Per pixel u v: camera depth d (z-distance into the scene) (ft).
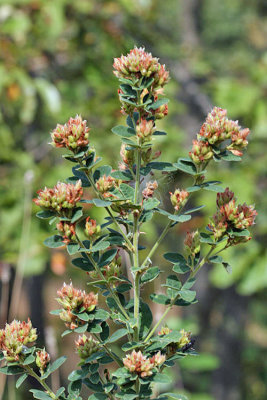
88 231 4.80
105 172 5.01
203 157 4.90
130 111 4.85
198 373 29.09
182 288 5.10
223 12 56.80
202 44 37.60
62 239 4.78
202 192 15.42
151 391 4.83
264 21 48.88
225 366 30.73
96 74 17.71
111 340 4.74
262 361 32.19
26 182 13.24
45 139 16.76
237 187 15.39
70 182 4.97
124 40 18.54
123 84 4.81
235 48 54.60
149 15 20.31
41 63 16.69
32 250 13.53
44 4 16.26
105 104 16.98
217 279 14.01
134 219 4.92
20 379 4.97
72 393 5.10
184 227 14.08
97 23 18.15
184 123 21.43
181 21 37.29
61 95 17.46
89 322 4.86
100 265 5.00
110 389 4.85
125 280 5.02
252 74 19.90
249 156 16.56
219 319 31.27
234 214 4.92
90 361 5.02
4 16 15.61
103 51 18.28
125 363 4.67
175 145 16.83
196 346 29.30
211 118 4.91
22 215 13.65
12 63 15.40
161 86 4.78
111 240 4.95
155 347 5.01
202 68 21.49
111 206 5.13
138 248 5.18
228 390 30.60
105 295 5.24
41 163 15.64
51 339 9.53
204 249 14.37
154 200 4.94
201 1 37.78
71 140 4.66
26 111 15.20
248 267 13.89
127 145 5.10
